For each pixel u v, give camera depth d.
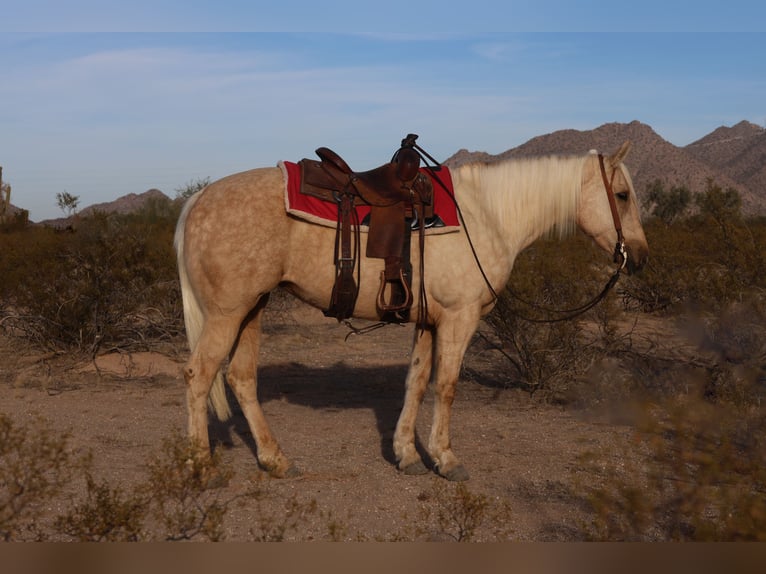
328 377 9.59
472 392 8.79
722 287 8.71
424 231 5.36
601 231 6.05
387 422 7.31
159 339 11.23
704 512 4.69
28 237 14.33
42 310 10.23
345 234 5.28
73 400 8.02
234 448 6.39
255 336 5.71
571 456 6.15
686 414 4.85
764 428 5.85
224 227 5.20
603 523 4.09
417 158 5.39
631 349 9.94
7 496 4.65
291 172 5.39
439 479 5.59
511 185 5.86
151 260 11.18
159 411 7.59
